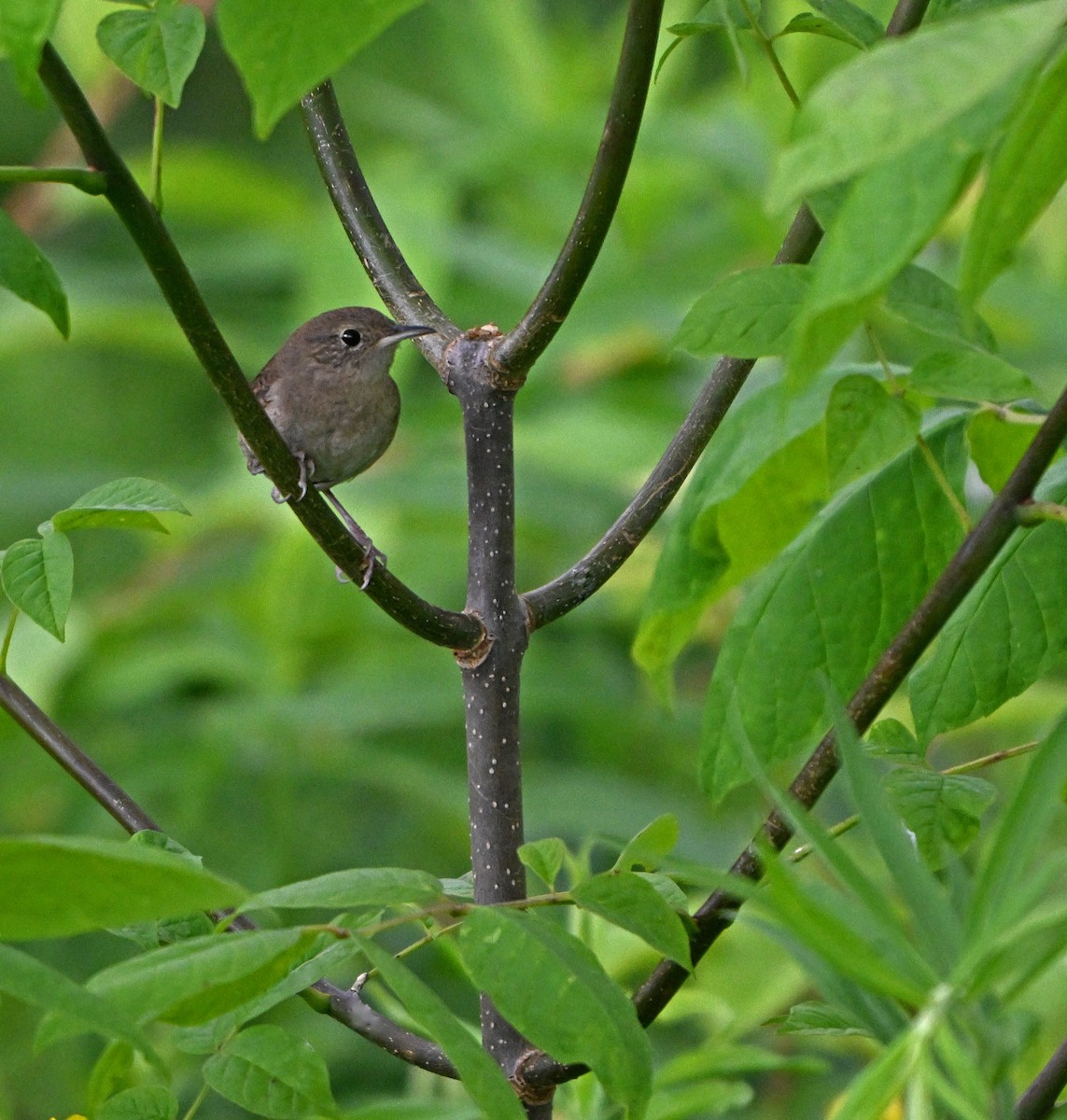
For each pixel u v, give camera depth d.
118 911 3.52
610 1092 3.74
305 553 11.64
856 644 4.96
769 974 8.09
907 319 4.17
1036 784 3.20
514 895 5.66
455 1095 7.16
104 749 11.98
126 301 13.26
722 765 4.93
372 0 3.09
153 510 5.15
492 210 14.65
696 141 12.13
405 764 11.79
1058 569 5.00
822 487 4.20
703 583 4.28
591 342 12.56
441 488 11.82
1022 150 3.00
